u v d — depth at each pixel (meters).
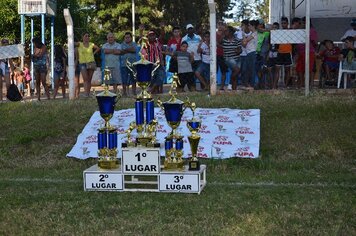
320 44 15.00
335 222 5.22
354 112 9.41
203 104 10.01
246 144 8.44
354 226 5.11
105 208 5.80
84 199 6.17
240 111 9.44
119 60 12.30
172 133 6.53
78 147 8.76
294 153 8.36
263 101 10.10
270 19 17.34
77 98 11.95
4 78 14.02
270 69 13.30
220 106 9.92
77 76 13.01
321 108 9.61
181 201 6.00
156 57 12.58
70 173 7.78
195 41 13.17
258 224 5.20
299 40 11.17
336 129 8.86
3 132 9.59
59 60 13.27
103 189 6.46
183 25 37.97
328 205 5.78
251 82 12.64
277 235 4.90
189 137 6.43
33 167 8.27
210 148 8.35
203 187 6.56
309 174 7.40
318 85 14.27
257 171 7.76
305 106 9.73
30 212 5.73
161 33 15.69
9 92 12.78
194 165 6.40
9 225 5.32
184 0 37.84
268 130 9.00
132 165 6.35
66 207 5.88
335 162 7.99
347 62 12.56
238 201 5.99
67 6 26.17
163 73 12.92
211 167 7.91
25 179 7.39
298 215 5.45
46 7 19.19
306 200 5.99
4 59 12.65
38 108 10.48
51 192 6.54
